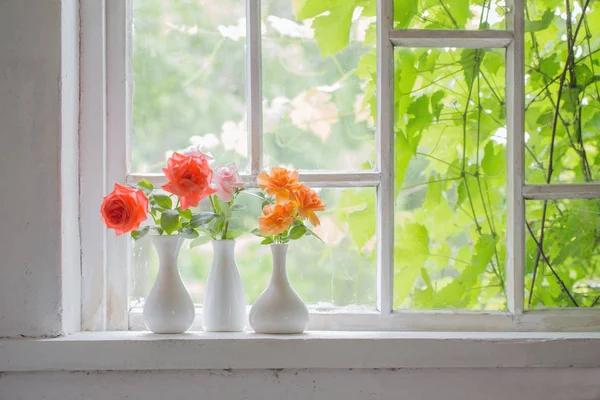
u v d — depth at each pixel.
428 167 1.36
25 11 1.20
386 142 1.33
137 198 1.16
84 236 1.29
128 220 1.15
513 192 1.33
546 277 1.35
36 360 1.14
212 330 1.24
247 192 1.28
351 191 1.35
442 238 1.36
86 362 1.14
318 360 1.15
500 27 1.36
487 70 1.37
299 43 1.37
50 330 1.18
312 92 1.37
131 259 1.34
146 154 1.36
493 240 1.36
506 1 1.36
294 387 1.18
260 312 1.21
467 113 1.37
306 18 1.37
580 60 1.37
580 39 1.37
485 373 1.19
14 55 1.20
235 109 1.37
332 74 1.37
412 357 1.16
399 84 1.36
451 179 1.36
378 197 1.34
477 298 1.35
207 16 1.37
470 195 1.36
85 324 1.29
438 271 1.35
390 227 1.33
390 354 1.16
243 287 1.31
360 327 1.32
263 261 1.35
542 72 1.36
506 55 1.37
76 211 1.28
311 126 1.37
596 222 1.35
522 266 1.33
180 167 1.17
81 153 1.30
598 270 1.35
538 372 1.19
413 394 1.19
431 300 1.35
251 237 1.35
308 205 1.19
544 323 1.32
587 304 1.35
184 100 1.37
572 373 1.19
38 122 1.19
